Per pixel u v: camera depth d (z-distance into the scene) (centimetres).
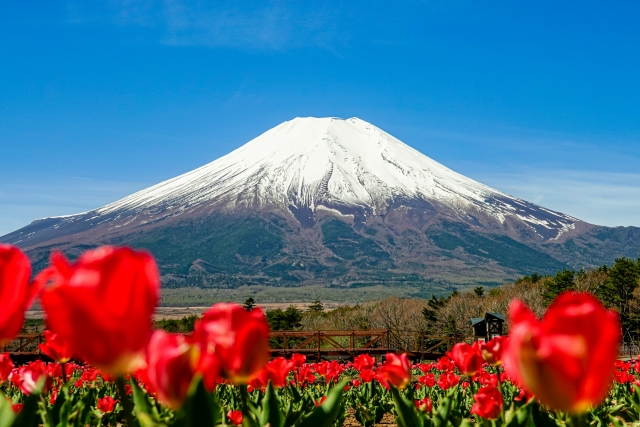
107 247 135
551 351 124
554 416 410
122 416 539
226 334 174
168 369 161
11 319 132
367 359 769
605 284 5422
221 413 366
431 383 912
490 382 646
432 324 6656
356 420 798
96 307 126
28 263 137
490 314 3147
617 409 511
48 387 304
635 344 4559
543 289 6450
